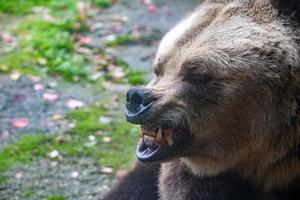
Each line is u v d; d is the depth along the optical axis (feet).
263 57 26.96
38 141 48.21
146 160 28.17
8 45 62.23
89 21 67.10
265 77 26.91
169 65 28.27
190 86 27.63
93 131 49.78
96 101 54.03
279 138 27.66
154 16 68.90
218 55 27.09
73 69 57.88
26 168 45.39
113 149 47.91
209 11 28.50
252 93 27.04
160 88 27.89
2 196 42.65
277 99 27.14
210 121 27.63
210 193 29.45
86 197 42.70
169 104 27.63
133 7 70.64
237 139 27.81
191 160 28.86
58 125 50.37
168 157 28.27
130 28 66.03
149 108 27.50
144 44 63.26
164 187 30.50
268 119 27.27
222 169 28.78
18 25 66.13
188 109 27.66
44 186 43.70
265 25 27.48
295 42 27.20
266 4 27.86
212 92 27.35
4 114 51.60
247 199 29.55
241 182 29.45
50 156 46.62
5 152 46.96
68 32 64.54
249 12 27.89
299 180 28.71
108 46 62.54
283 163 28.22
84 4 69.97
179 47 28.25
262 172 28.68
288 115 27.32
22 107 52.54
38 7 69.92
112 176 44.83
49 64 58.95
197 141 28.12
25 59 59.67
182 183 29.84
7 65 58.65
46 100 53.57
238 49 27.07
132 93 27.71
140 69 58.90
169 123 27.68
